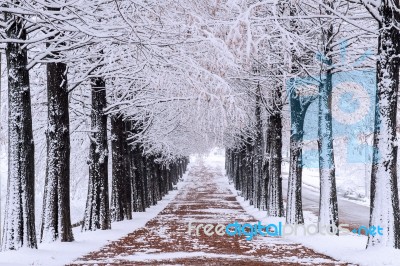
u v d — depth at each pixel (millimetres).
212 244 15664
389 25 11680
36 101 22781
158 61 12086
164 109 22922
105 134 19406
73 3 9781
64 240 14383
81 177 32844
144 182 36250
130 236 17906
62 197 14430
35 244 11867
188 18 10828
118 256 12922
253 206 33688
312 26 16922
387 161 11711
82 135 28984
